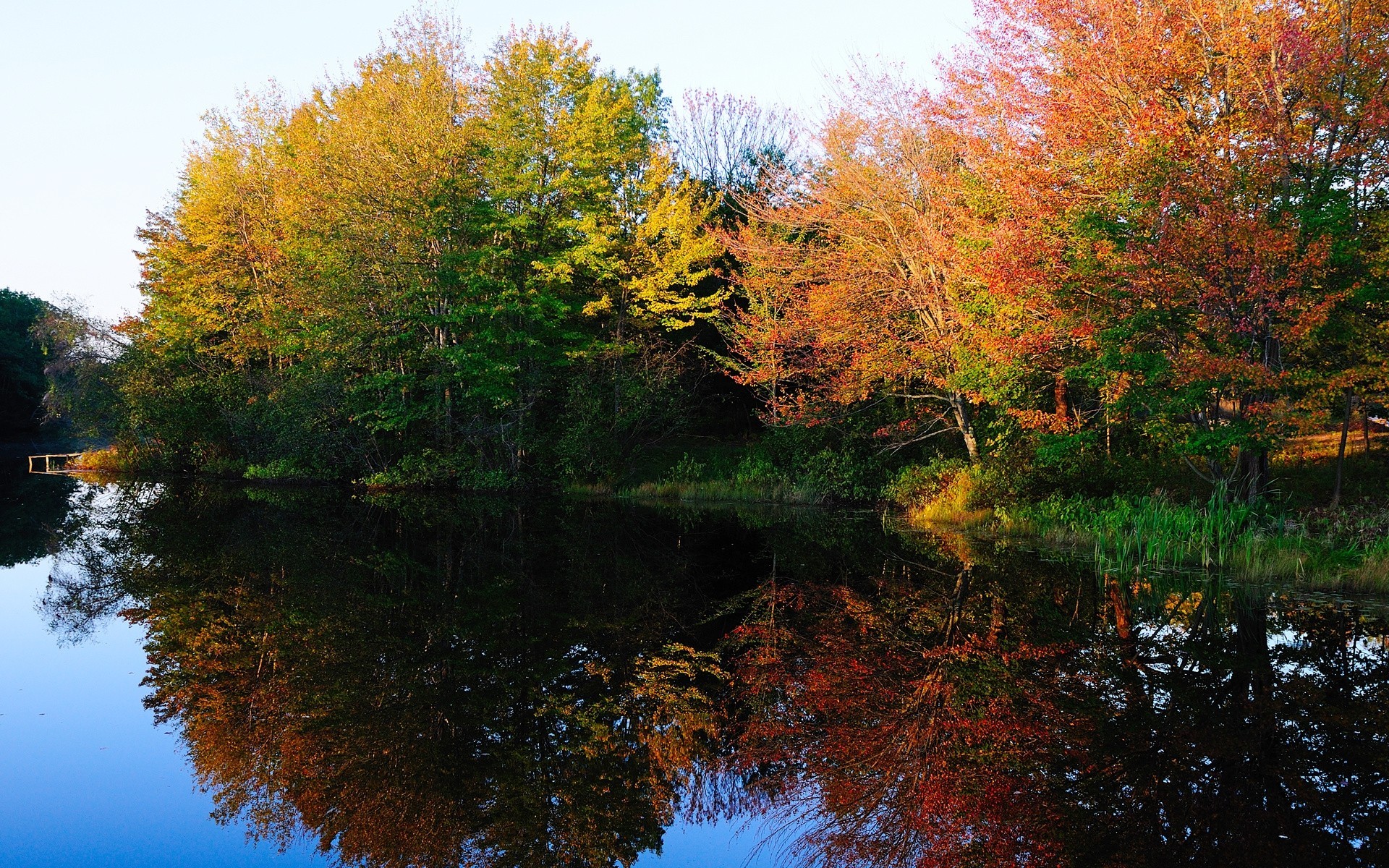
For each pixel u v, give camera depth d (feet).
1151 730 20.06
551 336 87.97
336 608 34.04
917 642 28.68
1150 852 14.32
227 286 102.42
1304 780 17.11
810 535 56.65
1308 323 37.32
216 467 103.14
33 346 201.87
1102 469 53.72
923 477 67.46
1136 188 41.11
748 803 16.98
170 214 114.32
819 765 18.69
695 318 95.40
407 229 80.23
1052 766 18.19
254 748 19.53
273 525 60.23
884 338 65.10
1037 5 47.60
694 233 87.04
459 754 19.19
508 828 15.78
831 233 67.51
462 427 84.94
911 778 17.80
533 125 80.23
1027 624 30.83
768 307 78.54
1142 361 41.81
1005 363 51.37
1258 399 43.39
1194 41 43.73
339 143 84.79
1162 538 41.81
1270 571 37.06
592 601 35.99
